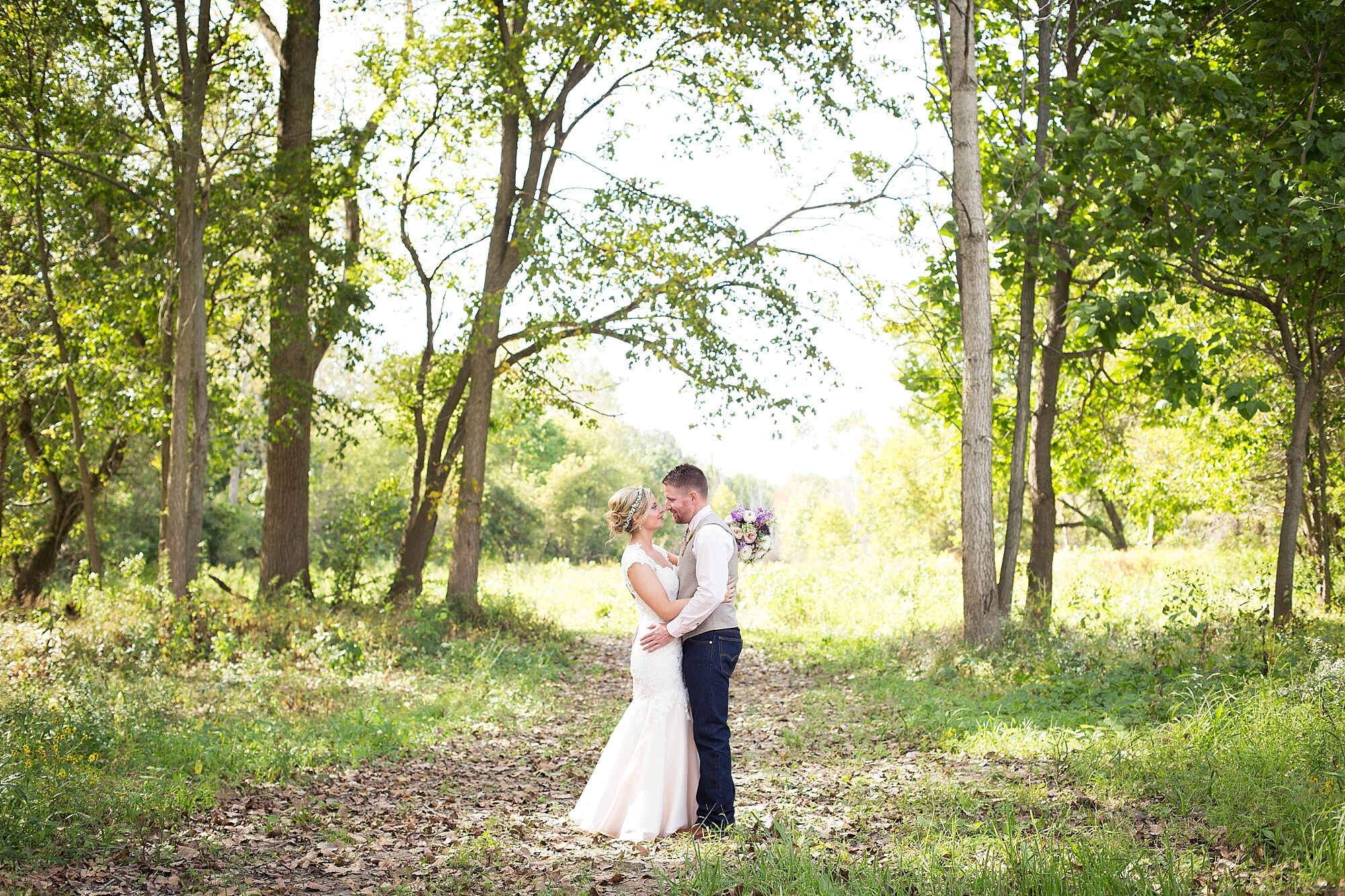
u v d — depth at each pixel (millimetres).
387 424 19453
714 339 16016
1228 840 4699
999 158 12727
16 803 5281
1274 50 11398
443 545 22219
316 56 17031
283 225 15109
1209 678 8414
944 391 16219
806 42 15742
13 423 18578
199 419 13500
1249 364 16422
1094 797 5785
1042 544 14148
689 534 5984
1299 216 10672
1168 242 11391
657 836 5680
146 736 7723
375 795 6809
